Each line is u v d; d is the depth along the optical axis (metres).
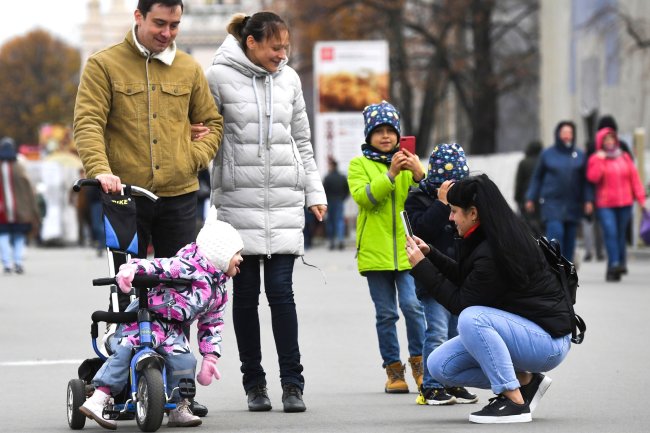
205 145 22.97
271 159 23.81
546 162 49.25
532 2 137.12
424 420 21.91
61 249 112.56
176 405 20.42
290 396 23.22
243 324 23.72
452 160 24.34
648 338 33.84
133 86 22.53
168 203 22.80
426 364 24.09
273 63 23.97
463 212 21.19
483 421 21.28
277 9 140.88
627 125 98.00
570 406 23.25
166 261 20.11
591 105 105.38
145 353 19.92
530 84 138.50
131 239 21.31
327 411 23.22
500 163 95.00
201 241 20.31
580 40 107.69
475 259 21.02
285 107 24.03
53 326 39.28
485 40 136.25
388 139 25.78
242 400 24.97
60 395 25.81
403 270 25.41
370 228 25.47
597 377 27.05
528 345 21.02
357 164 25.88
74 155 131.50
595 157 50.38
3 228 67.62
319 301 46.44
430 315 24.19
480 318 20.91
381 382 27.34
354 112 91.69
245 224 23.67
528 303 21.05
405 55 136.88
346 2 137.12
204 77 23.33
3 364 30.62
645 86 94.88
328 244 106.62
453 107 180.12
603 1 101.38
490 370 21.08
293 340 23.59
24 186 68.06
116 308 20.91
